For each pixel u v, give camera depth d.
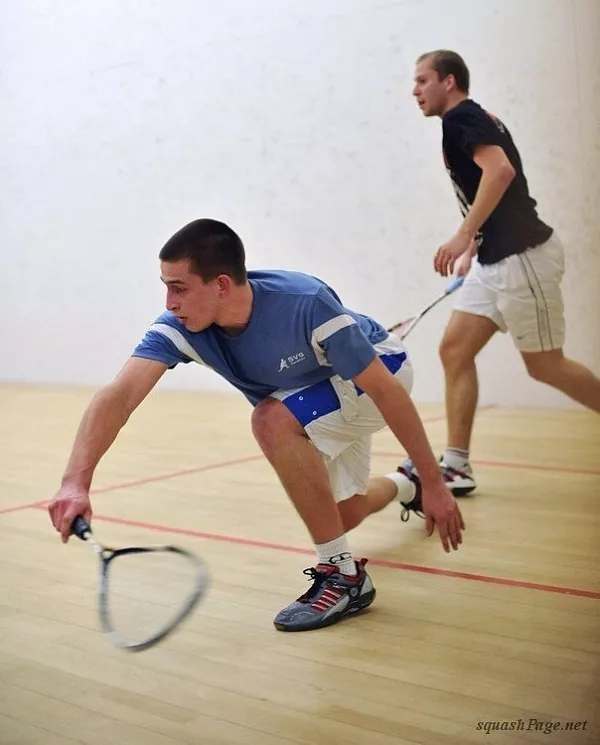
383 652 1.87
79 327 7.42
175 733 1.55
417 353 5.80
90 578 2.45
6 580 2.44
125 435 4.84
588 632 1.95
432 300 5.72
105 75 6.98
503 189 3.05
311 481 2.07
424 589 2.27
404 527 2.85
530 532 2.76
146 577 2.44
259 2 6.15
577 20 4.97
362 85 5.81
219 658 1.87
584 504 3.07
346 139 5.91
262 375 2.07
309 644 1.93
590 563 2.44
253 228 6.41
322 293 1.96
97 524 3.01
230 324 1.96
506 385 5.42
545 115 5.12
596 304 5.07
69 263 7.40
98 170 7.13
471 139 3.08
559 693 1.65
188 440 4.65
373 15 5.70
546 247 3.24
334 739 1.50
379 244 5.88
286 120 6.15
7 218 7.73
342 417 2.14
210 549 2.69
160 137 6.76
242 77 6.30
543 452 3.98
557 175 5.12
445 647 1.89
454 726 1.53
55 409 6.07
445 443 4.33
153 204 6.87
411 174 5.70
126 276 7.09
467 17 5.33
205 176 6.57
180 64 6.58
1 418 5.69
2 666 1.86
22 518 3.14
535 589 2.24
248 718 1.59
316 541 2.10
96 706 1.66
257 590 2.30
